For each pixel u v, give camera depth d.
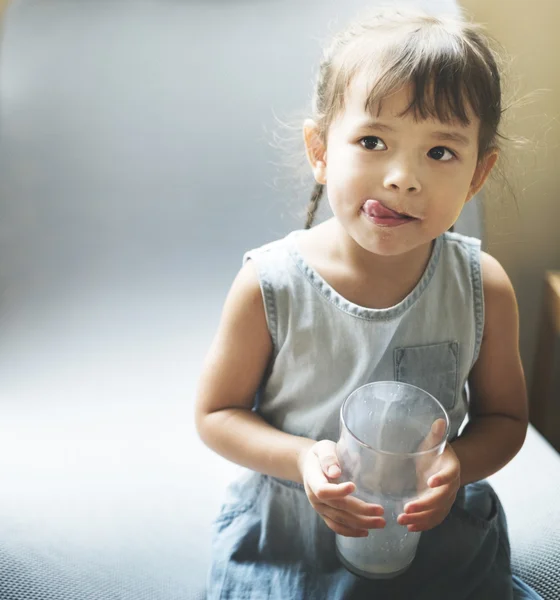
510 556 0.83
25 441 0.95
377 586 0.75
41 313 1.11
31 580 0.76
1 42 1.13
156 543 0.83
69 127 1.15
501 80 0.83
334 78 0.74
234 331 0.81
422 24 0.74
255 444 0.80
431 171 0.70
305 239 0.83
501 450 0.83
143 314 1.11
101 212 1.15
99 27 1.17
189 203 1.15
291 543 0.81
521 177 1.11
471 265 0.84
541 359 1.18
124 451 0.95
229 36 1.15
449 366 0.83
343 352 0.80
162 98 1.15
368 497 0.68
